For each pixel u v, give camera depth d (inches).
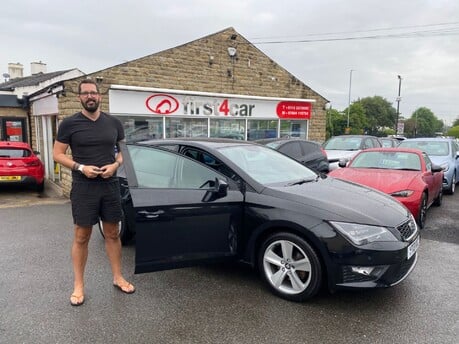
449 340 112.9
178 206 140.3
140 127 413.7
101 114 135.5
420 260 180.5
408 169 262.4
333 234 127.6
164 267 139.8
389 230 131.4
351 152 453.7
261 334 116.0
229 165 152.8
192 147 164.7
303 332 117.2
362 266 126.0
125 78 396.5
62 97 344.2
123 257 183.0
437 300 138.3
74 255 136.0
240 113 500.4
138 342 111.5
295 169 181.0
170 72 432.1
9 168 370.0
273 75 535.2
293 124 569.3
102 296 140.8
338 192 152.3
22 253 189.3
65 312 128.6
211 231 143.6
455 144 424.2
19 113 533.0
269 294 143.3
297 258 136.9
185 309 131.5
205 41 459.5
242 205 145.6
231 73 489.4
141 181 146.2
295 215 134.2
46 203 330.6
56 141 130.6
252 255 145.1
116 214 139.4
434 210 297.0
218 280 156.4
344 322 122.8
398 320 124.1
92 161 131.2
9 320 123.0
